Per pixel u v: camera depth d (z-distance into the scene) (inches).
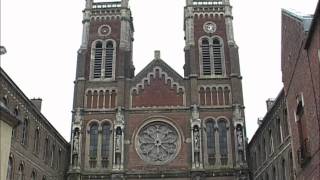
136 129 2596.0
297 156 1462.8
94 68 2773.1
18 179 1909.4
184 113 2623.0
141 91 2689.5
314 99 1216.2
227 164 2504.9
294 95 1456.7
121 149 2529.5
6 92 1801.2
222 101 2652.6
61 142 2544.3
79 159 2522.1
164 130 2598.4
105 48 2824.8
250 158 2598.4
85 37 2847.0
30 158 2052.2
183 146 2546.8
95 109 2650.1
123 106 2637.8
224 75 2716.5
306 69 1283.2
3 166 1032.8
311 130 1264.8
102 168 2524.6
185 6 2938.0
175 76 2711.6
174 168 2502.5
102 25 2893.7
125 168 2509.8
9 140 1069.8
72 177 2474.2
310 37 1206.9
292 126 1513.3
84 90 2699.3
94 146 2578.7
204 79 2701.8
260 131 2374.5
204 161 2516.0
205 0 2928.2
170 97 2667.3
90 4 2940.5
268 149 2222.0
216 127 2581.2
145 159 2532.0
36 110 2116.1
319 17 1108.5
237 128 2549.2
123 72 2728.8
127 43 2844.5
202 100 2655.0
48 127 2310.5
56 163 2443.4
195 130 2544.3
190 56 2753.4
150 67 2741.1
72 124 2593.5
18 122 1117.1
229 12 2893.7
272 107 2092.8
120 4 2942.9
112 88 2704.2
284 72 1594.5
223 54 2783.0
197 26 2864.2
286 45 1526.8
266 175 2260.1
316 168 1224.8
